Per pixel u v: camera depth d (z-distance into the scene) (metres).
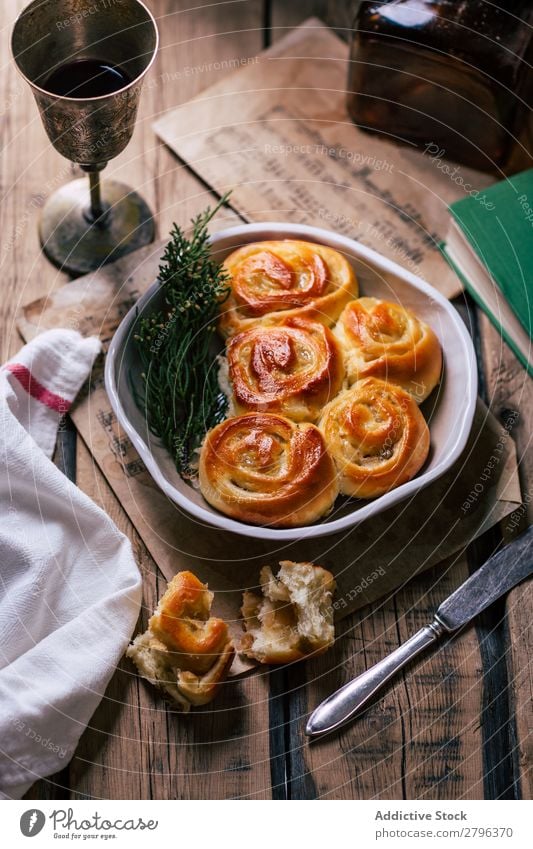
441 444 0.79
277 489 0.74
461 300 0.88
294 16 1.01
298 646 0.73
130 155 0.93
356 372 0.79
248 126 0.95
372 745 0.73
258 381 0.78
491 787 0.73
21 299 0.86
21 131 0.93
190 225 0.90
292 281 0.81
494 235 0.86
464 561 0.79
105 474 0.80
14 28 0.77
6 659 0.72
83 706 0.71
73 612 0.74
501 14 0.88
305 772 0.72
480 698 0.75
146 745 0.73
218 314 0.81
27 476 0.76
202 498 0.76
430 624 0.76
